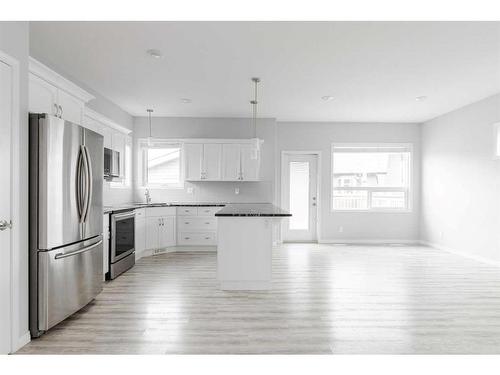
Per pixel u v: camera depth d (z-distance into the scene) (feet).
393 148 23.67
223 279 12.19
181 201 21.94
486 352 7.57
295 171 23.88
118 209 14.26
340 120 22.99
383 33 10.06
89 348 7.70
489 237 16.87
